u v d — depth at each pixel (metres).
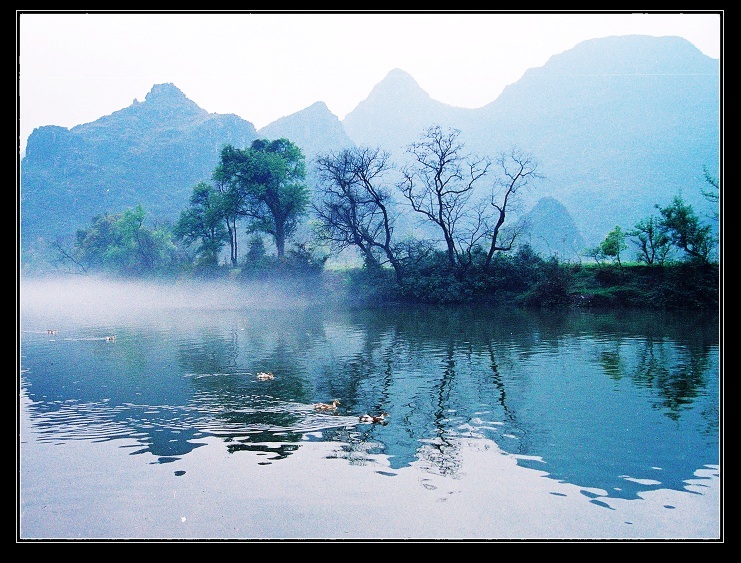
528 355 28.38
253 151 84.88
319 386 22.47
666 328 36.75
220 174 82.94
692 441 15.38
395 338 35.59
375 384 22.67
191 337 38.38
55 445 15.70
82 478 13.46
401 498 12.23
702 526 10.83
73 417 18.36
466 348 30.98
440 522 11.12
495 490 12.58
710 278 46.19
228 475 13.55
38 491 12.81
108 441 16.00
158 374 25.25
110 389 22.30
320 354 30.22
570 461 14.13
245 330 42.06
